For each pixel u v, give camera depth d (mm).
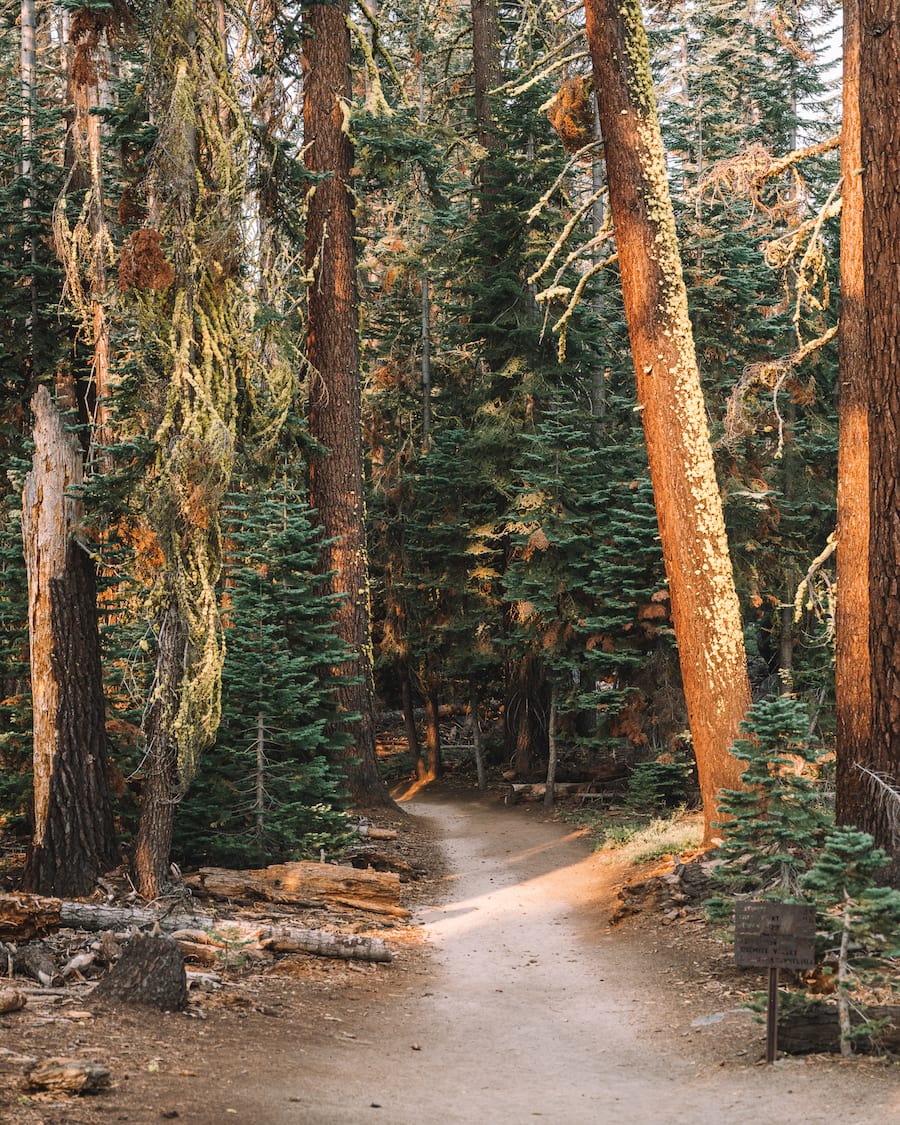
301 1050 8672
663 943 13219
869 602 11648
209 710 13711
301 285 24750
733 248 26047
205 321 14094
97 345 17203
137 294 13984
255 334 15719
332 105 24797
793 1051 8328
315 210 24719
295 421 20672
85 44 14969
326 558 24219
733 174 19172
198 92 14117
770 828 11156
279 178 18156
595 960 13117
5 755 14945
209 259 14047
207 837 16484
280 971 11875
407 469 33969
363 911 15711
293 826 17438
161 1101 6602
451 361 35938
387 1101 7441
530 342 30000
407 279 33656
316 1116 6785
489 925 15578
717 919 10891
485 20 32000
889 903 8078
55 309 20250
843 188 14359
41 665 13992
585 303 32031
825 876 8508
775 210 18562
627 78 17484
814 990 9344
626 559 23922
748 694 16812
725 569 16922
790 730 11367
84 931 12039
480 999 11484
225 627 17844
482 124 31344
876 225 11047
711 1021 9719
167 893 13812
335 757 23078
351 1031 9727
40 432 14281
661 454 17172
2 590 15906
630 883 16578
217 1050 8180
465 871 19812
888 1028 8086
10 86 23234
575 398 31062
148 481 13781
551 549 25516
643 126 17469
